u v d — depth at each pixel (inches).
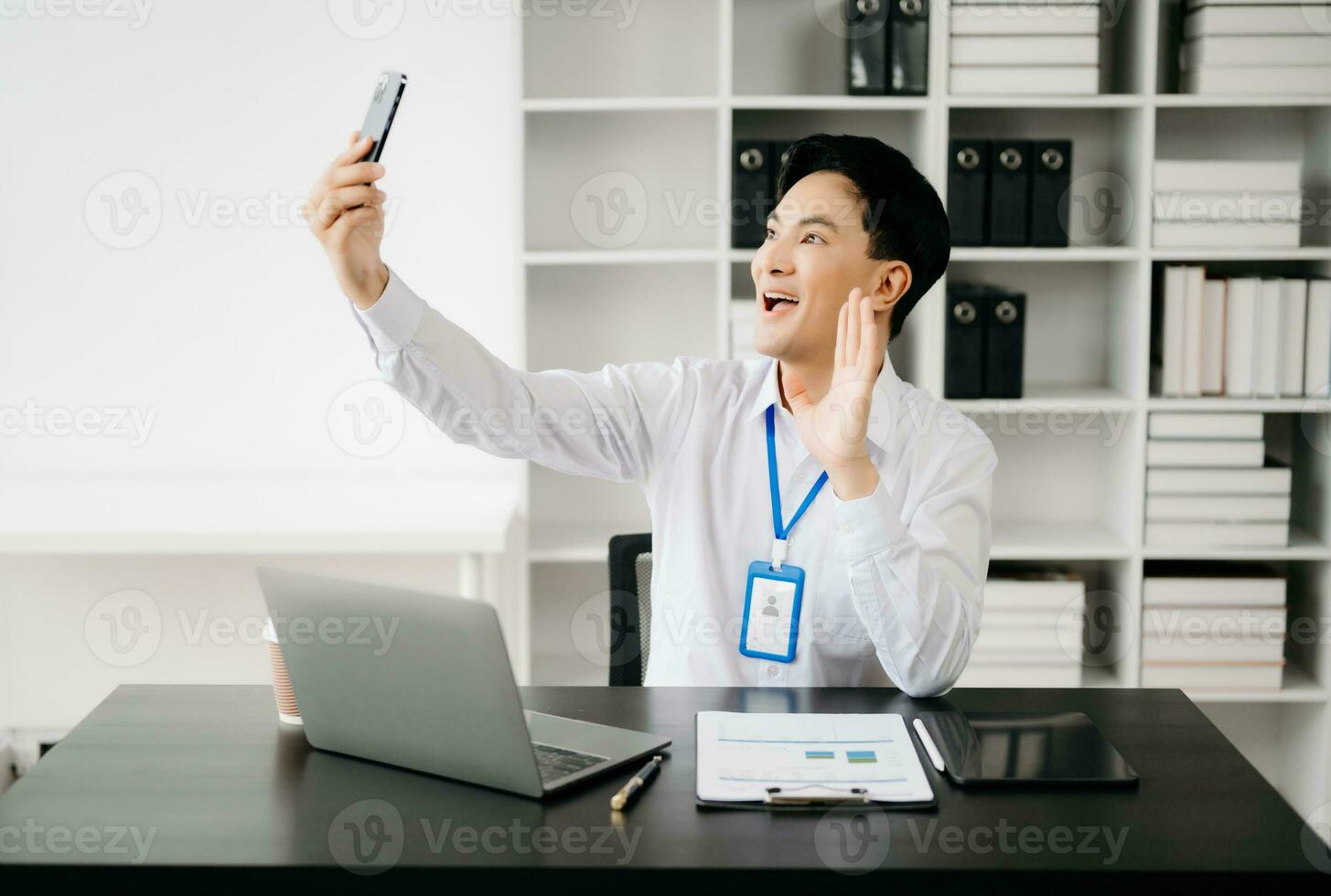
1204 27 118.6
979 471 74.6
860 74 118.5
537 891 44.5
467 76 128.3
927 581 63.0
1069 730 57.8
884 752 54.8
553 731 57.7
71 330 130.3
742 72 128.0
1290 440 133.3
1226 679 124.5
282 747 56.7
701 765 53.1
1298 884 44.2
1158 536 122.7
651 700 62.9
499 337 132.2
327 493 124.1
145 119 128.0
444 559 135.8
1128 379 124.5
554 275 131.6
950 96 118.5
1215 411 122.1
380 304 67.3
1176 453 122.0
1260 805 50.0
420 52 128.0
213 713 61.4
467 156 129.3
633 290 132.3
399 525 109.9
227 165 128.8
